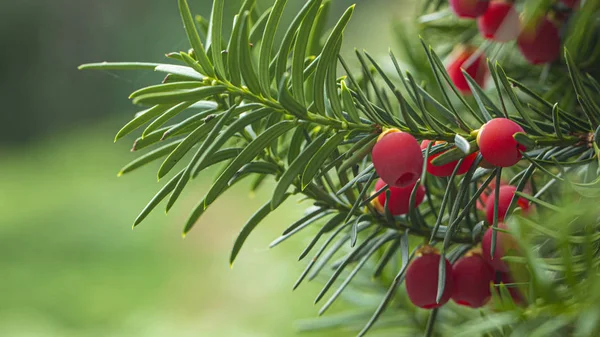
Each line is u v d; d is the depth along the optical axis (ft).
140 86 1.83
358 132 1.02
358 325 1.30
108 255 9.15
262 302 6.90
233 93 1.01
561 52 1.12
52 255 9.02
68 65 14.60
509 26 1.13
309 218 1.11
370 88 1.28
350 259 1.08
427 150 0.98
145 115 1.03
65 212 10.22
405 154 0.97
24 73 14.73
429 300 1.06
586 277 0.93
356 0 4.62
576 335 0.90
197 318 7.39
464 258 1.06
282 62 0.99
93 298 7.93
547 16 1.13
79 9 14.40
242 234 1.07
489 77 1.24
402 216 1.11
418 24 1.28
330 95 1.01
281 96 0.98
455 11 1.16
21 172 12.50
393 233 1.10
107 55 14.33
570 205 0.90
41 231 9.64
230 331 6.70
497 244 1.01
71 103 14.62
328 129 1.01
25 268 8.78
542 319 0.92
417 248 1.08
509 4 1.14
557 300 0.90
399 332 1.30
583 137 1.02
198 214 1.04
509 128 0.98
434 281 1.05
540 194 1.02
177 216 10.08
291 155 1.06
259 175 1.19
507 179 1.14
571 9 1.12
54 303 7.80
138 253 9.14
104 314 7.59
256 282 7.21
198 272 8.36
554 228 0.98
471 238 1.08
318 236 1.10
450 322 1.23
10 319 7.45
